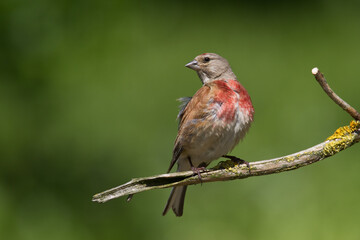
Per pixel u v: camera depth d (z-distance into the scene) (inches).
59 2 566.6
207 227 392.5
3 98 498.3
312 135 441.4
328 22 561.6
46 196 434.0
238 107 289.6
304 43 541.3
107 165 450.3
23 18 551.8
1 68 520.4
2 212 417.1
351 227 377.1
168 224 401.1
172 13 579.5
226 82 298.2
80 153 460.1
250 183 410.3
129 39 547.5
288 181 408.2
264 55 530.9
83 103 494.0
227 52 537.0
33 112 491.2
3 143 466.6
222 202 403.2
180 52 534.3
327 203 392.8
